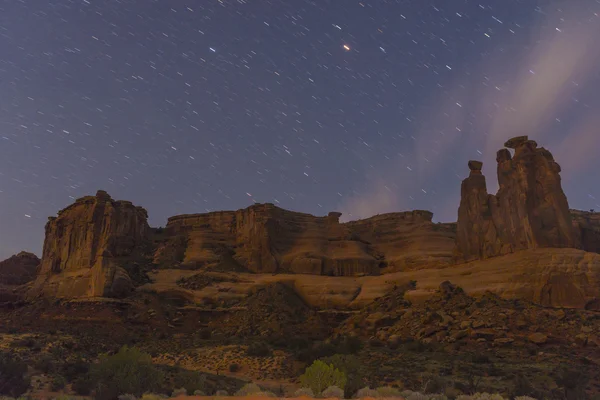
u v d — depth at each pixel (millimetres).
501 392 37500
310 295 90062
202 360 61688
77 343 66312
